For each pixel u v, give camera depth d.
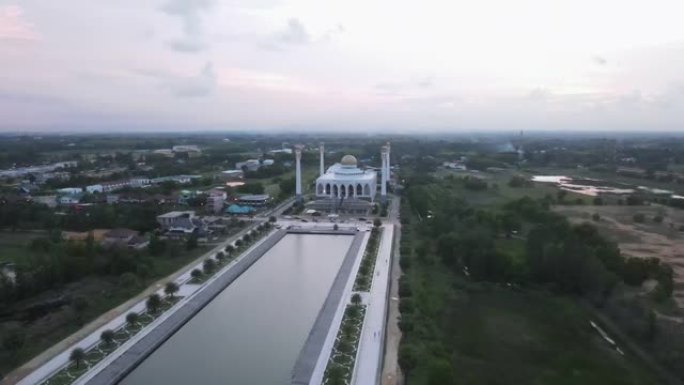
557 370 102.81
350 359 102.69
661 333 112.81
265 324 126.06
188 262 169.75
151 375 100.62
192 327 123.94
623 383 98.19
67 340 109.44
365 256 173.00
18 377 93.75
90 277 152.38
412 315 122.19
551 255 149.50
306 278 162.75
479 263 153.62
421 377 95.31
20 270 142.88
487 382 97.50
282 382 98.12
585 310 132.88
